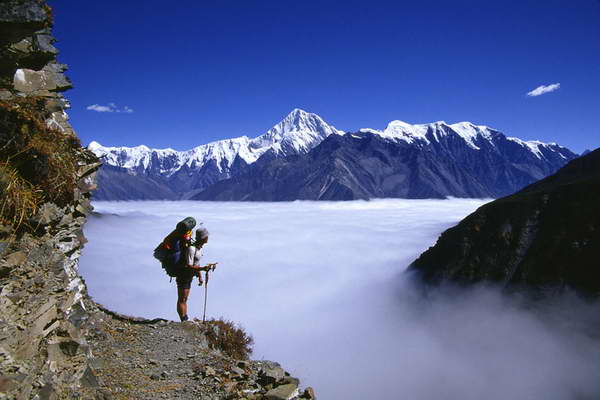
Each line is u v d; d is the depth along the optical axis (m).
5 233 5.02
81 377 5.41
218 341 11.50
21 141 5.70
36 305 5.05
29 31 6.15
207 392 7.50
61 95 8.09
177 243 11.14
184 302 11.61
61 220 6.56
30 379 4.36
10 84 6.68
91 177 8.04
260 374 8.52
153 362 8.51
